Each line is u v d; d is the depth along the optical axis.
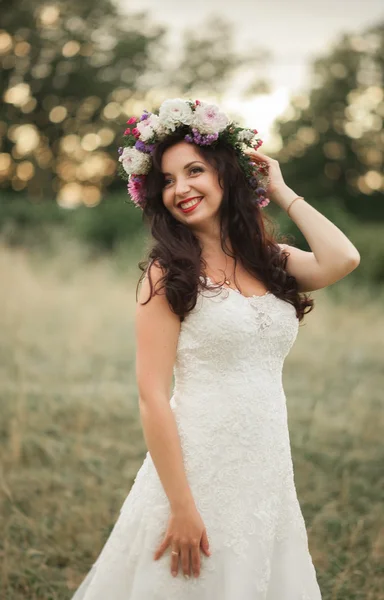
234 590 2.03
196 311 2.11
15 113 30.94
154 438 2.02
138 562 2.13
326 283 2.35
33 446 4.44
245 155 2.35
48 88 30.70
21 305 8.62
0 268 10.57
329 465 4.37
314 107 29.70
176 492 2.00
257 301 2.19
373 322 9.33
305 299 2.39
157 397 2.04
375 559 3.29
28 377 5.93
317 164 30.27
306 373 6.50
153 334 2.08
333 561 3.26
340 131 30.14
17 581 3.09
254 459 2.10
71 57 30.36
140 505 2.19
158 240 2.21
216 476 2.08
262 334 2.14
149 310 2.09
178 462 2.01
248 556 2.06
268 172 2.43
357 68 29.44
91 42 30.88
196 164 2.24
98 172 32.25
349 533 3.55
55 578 3.15
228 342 2.09
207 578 2.05
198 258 2.18
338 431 4.93
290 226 12.90
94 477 4.07
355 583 3.12
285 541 2.20
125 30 31.14
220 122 2.22
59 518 3.60
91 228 17.11
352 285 11.66
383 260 11.85
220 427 2.09
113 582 2.18
